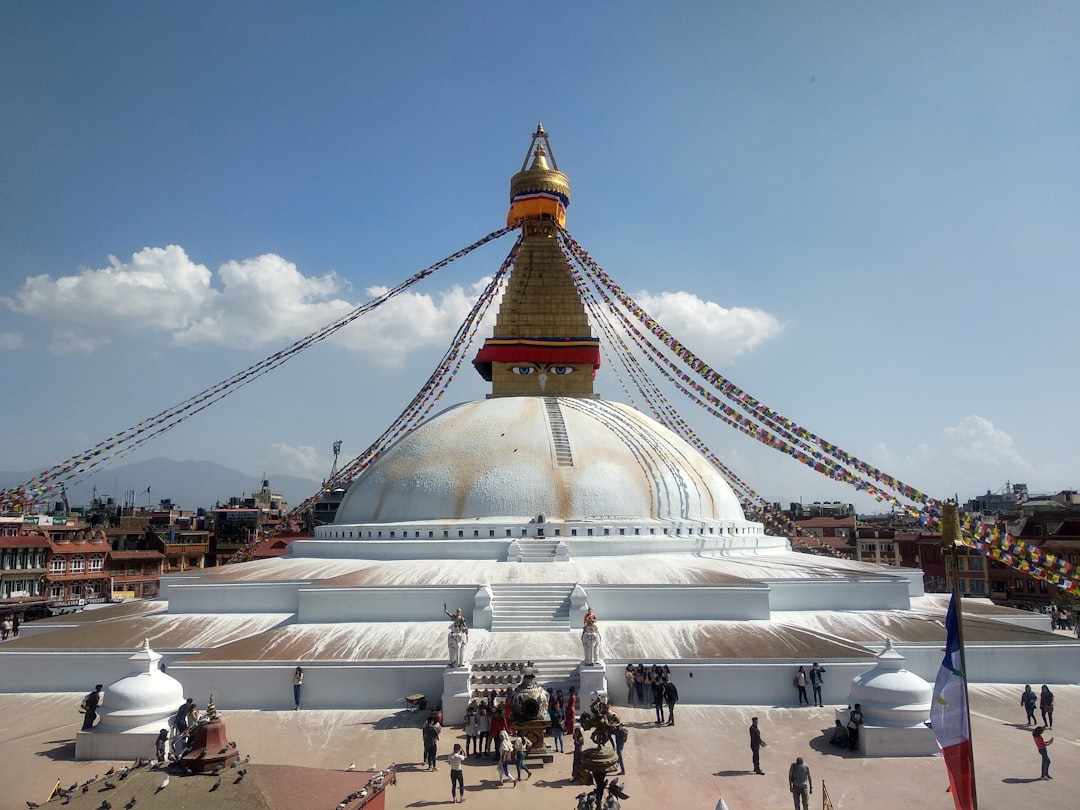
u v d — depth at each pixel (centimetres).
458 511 3053
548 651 2244
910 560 6600
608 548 2947
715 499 3406
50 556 5981
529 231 3894
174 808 985
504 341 3722
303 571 2962
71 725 2028
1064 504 6981
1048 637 2439
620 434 3353
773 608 2731
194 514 10300
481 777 1650
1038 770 1673
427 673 2141
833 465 2617
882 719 1806
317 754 1778
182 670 2144
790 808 1482
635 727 1953
